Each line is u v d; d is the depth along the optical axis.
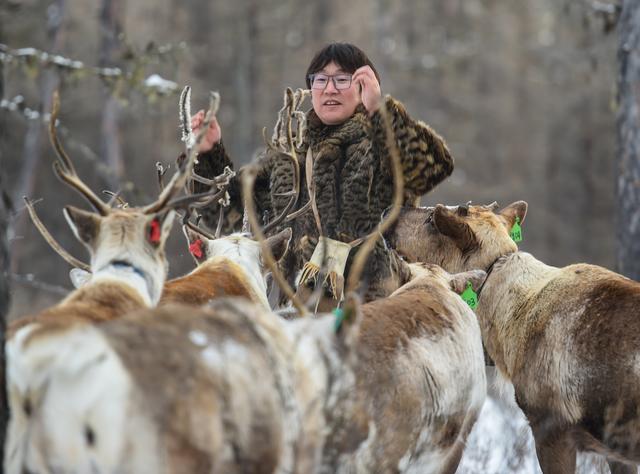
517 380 10.38
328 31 57.81
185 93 10.20
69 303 7.22
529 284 10.52
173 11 57.06
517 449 11.99
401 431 7.89
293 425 6.30
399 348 8.05
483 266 10.72
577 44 53.12
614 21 18.02
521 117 63.12
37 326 5.99
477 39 62.53
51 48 30.28
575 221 60.97
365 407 7.44
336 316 7.13
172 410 5.61
